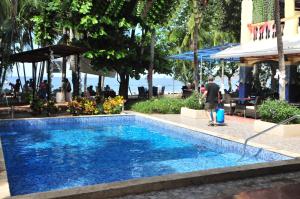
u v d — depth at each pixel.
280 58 14.75
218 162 10.88
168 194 6.42
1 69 26.39
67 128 17.27
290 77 18.19
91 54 21.97
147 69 24.73
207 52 25.22
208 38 37.44
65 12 22.30
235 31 34.78
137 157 11.57
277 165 7.86
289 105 13.84
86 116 18.39
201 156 11.69
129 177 9.27
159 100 21.09
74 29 22.84
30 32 30.41
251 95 21.89
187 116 18.77
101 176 9.35
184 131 15.09
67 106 21.12
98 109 19.58
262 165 7.84
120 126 18.09
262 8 20.48
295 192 6.58
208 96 15.77
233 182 7.16
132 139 14.70
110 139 14.64
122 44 23.06
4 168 8.23
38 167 10.28
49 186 8.50
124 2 22.53
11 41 26.11
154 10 23.59
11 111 19.41
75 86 25.00
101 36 22.27
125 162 10.89
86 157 11.52
